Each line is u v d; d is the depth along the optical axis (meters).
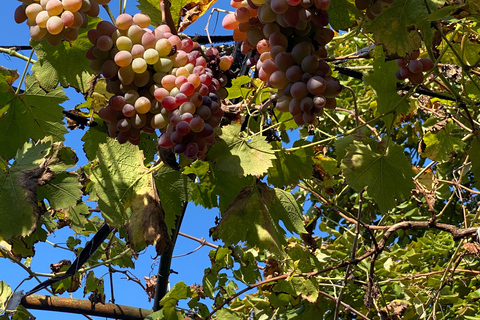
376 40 0.94
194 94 0.84
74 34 0.86
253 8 0.88
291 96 0.86
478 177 1.15
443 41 1.22
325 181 1.40
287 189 1.39
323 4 0.81
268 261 1.41
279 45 0.85
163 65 0.85
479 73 1.22
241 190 1.04
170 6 0.99
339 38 1.13
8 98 1.08
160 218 0.94
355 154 1.04
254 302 1.51
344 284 1.31
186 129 0.83
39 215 1.00
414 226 1.28
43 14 0.84
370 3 0.88
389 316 1.45
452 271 1.39
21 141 1.11
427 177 1.45
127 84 0.85
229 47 1.17
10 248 1.39
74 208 1.27
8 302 1.38
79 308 1.49
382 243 1.28
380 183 1.03
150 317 1.39
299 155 1.12
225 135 1.00
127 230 0.94
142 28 0.86
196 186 1.05
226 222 1.01
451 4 0.96
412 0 0.94
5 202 1.00
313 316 1.46
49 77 1.00
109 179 0.97
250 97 1.12
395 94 1.08
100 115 0.87
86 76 1.01
